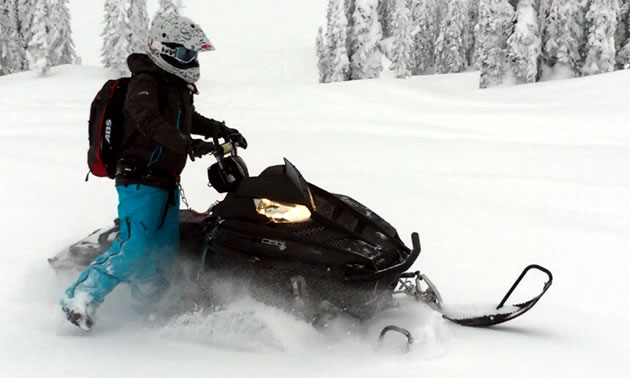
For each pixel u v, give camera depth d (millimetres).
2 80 40219
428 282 3613
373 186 7156
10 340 3135
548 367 2850
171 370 2801
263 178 3422
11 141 10508
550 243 5082
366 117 20422
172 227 3584
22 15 46531
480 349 3068
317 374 2754
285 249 3229
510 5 33688
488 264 4613
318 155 9852
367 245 3273
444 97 29484
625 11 35844
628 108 19250
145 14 39375
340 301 3252
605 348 3135
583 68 32875
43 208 5863
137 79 3293
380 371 2773
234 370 2807
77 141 10883
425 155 10125
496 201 6703
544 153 10375
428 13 54188
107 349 3072
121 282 3410
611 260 4664
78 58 46906
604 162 9461
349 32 39531
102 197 6363
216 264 3504
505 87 31750
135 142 3402
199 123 3764
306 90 31516
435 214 5957
